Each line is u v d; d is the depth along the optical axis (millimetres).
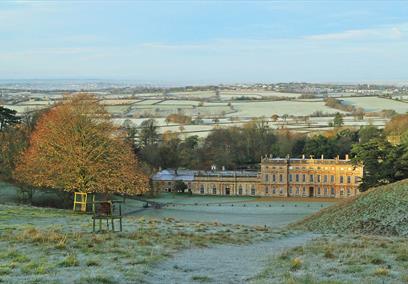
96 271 28906
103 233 44406
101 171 79875
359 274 30328
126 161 85875
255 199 195500
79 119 82250
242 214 143875
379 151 121688
